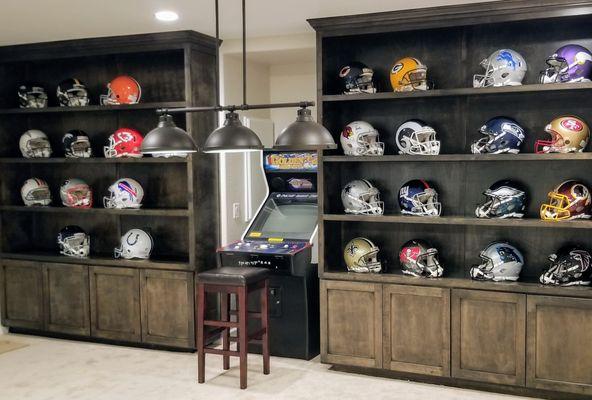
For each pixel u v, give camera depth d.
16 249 5.37
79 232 5.01
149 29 4.40
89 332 4.90
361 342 4.12
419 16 3.87
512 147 3.78
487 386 3.87
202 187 4.70
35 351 4.73
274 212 4.89
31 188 5.14
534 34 3.98
